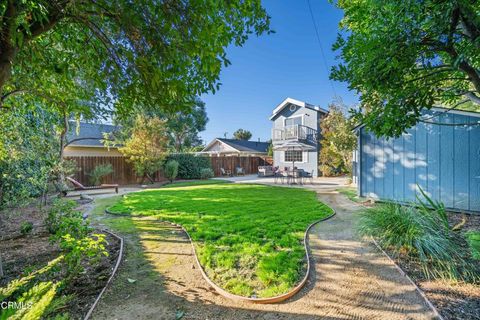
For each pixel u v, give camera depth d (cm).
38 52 251
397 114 272
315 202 691
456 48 241
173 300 231
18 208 584
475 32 211
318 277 270
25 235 423
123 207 657
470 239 270
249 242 367
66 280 242
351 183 1178
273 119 1880
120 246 371
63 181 832
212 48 219
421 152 616
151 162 1293
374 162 707
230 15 232
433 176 596
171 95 260
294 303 224
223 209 604
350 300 227
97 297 235
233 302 227
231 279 264
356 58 274
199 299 233
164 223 499
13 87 329
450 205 567
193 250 350
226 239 380
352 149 1227
